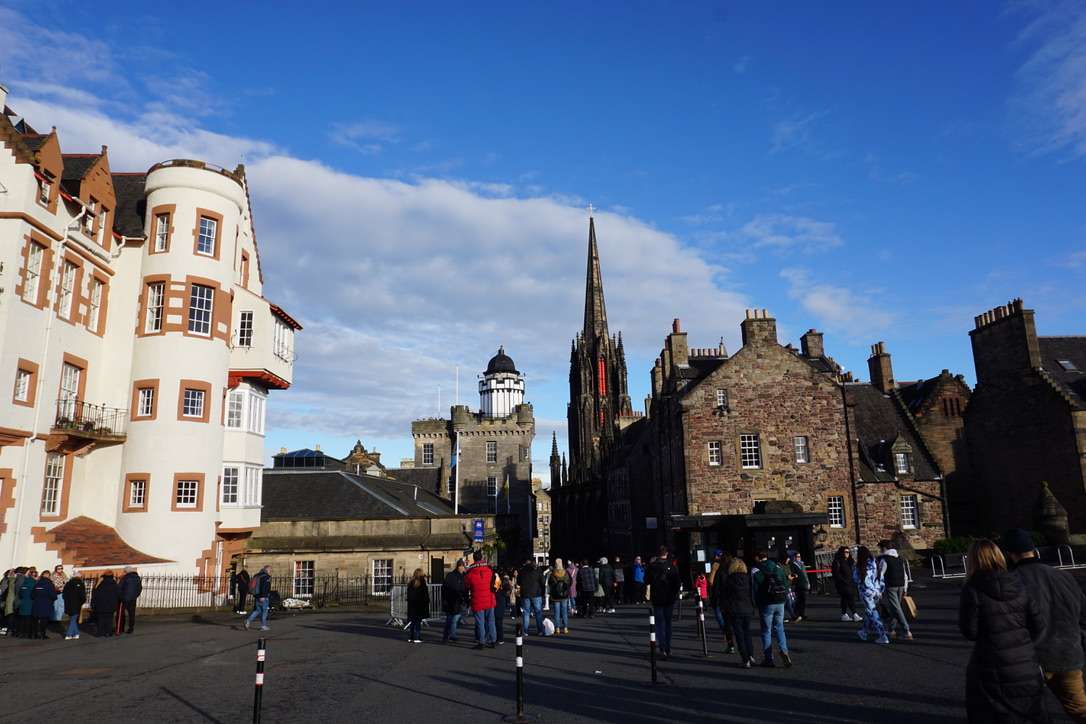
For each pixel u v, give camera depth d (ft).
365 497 148.87
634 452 181.88
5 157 83.87
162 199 106.52
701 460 126.72
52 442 88.63
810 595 91.20
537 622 65.98
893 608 50.31
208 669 47.03
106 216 102.42
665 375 150.00
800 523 102.32
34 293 85.97
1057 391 123.95
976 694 19.76
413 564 131.44
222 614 93.45
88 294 98.02
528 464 275.59
